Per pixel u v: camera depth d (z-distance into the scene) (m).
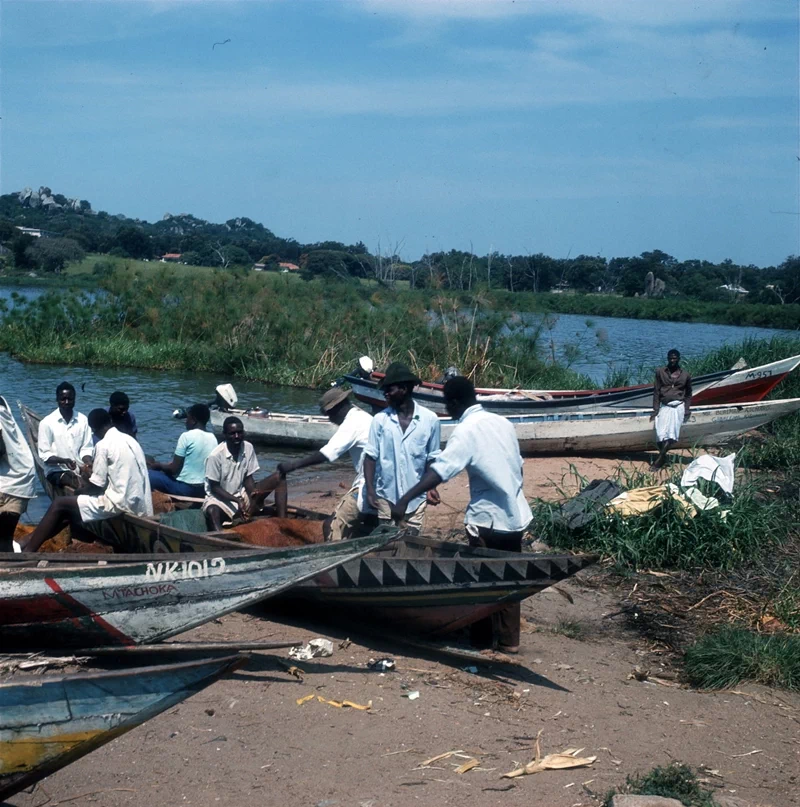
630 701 6.27
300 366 26.45
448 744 5.36
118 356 28.81
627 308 73.75
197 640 6.82
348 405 7.75
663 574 9.30
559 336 46.31
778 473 14.44
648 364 32.94
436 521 11.12
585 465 15.23
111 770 4.91
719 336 53.62
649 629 7.89
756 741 5.84
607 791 4.89
